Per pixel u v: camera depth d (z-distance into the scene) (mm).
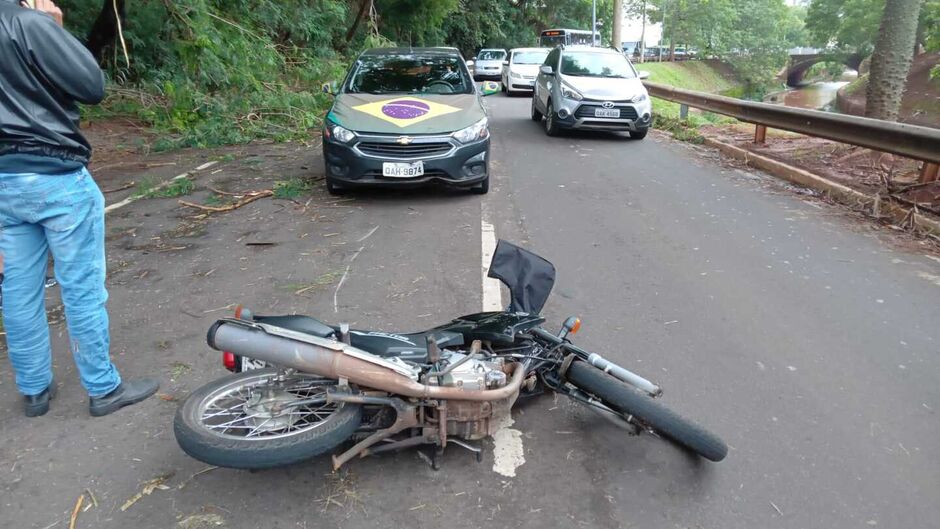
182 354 4230
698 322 4762
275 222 7035
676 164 10414
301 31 21453
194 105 13070
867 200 7758
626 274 5656
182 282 5398
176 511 2906
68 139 3148
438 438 3045
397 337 3270
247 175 9242
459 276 5531
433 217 7254
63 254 3252
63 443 3352
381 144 7414
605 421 3602
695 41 67125
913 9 10680
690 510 2969
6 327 3406
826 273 5750
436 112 7781
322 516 2889
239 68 13812
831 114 9148
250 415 2971
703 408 3717
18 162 3041
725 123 15523
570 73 13117
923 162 8070
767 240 6625
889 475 3215
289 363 2869
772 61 65500
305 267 5727
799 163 9883
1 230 3225
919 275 5730
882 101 11023
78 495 2996
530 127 14422
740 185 9000
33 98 3021
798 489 3111
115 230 6758
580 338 4480
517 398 3508
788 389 3920
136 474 3139
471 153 7617
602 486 3107
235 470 3168
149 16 15219
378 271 5641
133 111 13477
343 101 8070
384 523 2852
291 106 13719
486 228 6867
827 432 3533
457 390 2908
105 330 3500
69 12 14734
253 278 5480
